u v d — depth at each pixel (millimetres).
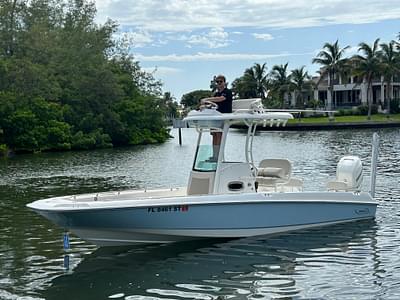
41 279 10195
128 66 71938
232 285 9664
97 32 68375
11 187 23656
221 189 12188
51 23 65000
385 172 25766
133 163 35844
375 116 90188
